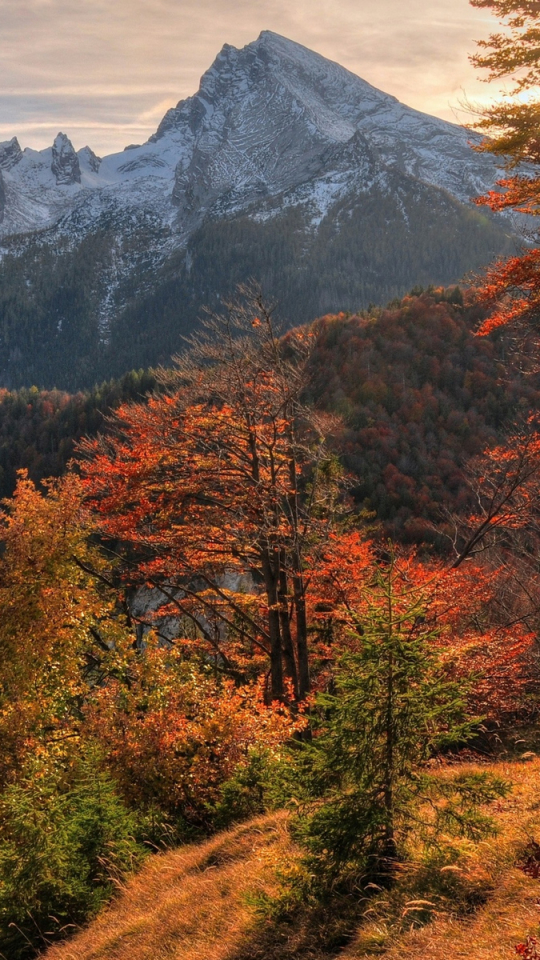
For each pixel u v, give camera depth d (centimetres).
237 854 1086
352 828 769
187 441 2108
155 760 1459
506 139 1146
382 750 781
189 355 2233
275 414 2102
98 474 2158
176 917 942
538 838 783
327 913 791
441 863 782
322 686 2220
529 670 1952
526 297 1282
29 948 1066
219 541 2097
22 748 1445
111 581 2289
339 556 1934
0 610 1527
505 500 2339
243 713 1602
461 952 618
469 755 1647
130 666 1750
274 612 2109
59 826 1151
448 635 1841
